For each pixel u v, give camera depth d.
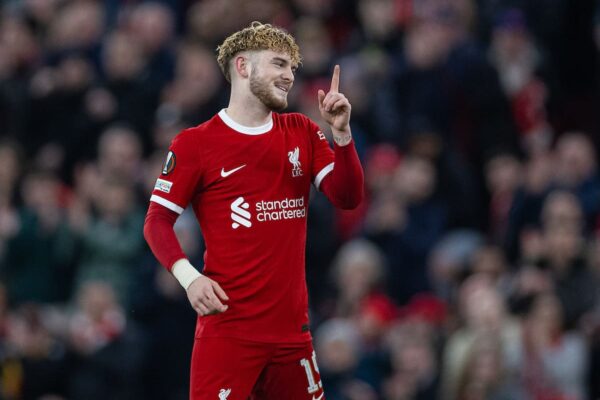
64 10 59.94
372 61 53.69
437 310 42.00
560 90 56.31
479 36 56.09
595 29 56.84
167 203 22.44
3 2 62.72
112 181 48.62
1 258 48.69
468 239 46.44
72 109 53.31
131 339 43.25
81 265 48.19
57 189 51.06
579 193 47.66
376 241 46.94
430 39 52.50
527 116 53.34
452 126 52.06
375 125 51.25
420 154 48.50
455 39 52.75
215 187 22.52
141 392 43.44
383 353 41.25
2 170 50.84
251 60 22.50
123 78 53.22
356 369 40.94
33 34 60.47
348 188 22.62
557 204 43.22
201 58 51.53
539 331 39.38
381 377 40.97
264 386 22.81
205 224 22.69
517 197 47.56
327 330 41.69
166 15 56.62
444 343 39.88
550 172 48.03
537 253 42.94
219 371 22.39
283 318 22.52
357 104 51.06
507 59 54.31
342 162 22.50
